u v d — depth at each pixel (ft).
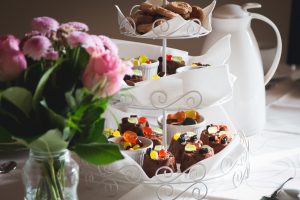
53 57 2.25
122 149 3.29
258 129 4.12
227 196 3.05
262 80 4.10
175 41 6.86
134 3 6.97
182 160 3.29
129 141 3.35
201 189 3.12
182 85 3.13
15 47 2.23
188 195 3.03
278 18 6.47
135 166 2.99
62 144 2.30
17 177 3.27
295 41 6.14
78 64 2.30
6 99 2.27
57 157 2.41
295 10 6.09
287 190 2.93
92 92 2.26
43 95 2.27
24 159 3.55
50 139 2.24
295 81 5.38
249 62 3.98
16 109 2.29
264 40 6.57
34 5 7.50
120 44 4.22
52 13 7.47
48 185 2.43
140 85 3.10
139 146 3.31
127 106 3.18
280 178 3.35
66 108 2.28
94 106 2.31
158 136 3.60
